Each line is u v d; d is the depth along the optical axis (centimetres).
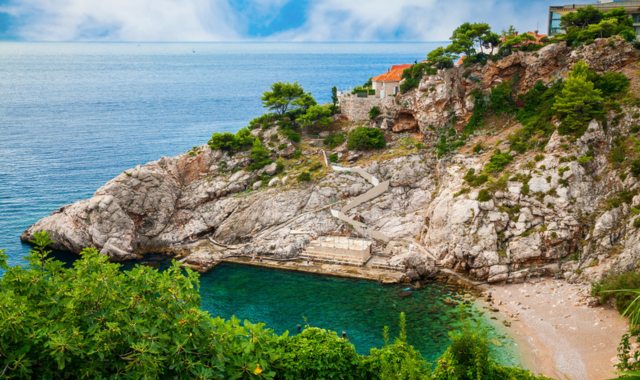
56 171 15450
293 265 9469
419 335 7006
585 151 9088
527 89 11256
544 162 9175
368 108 12450
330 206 10612
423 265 8712
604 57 10519
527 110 10862
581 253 8300
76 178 14800
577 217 8544
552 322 7062
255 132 12675
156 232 10788
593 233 8300
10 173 15138
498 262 8488
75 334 3125
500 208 8944
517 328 7006
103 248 10156
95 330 3278
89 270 3644
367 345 6844
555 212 8650
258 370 3584
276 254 9781
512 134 10400
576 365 6088
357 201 10606
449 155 10800
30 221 11500
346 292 8406
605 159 9000
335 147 11962
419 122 11612
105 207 10400
